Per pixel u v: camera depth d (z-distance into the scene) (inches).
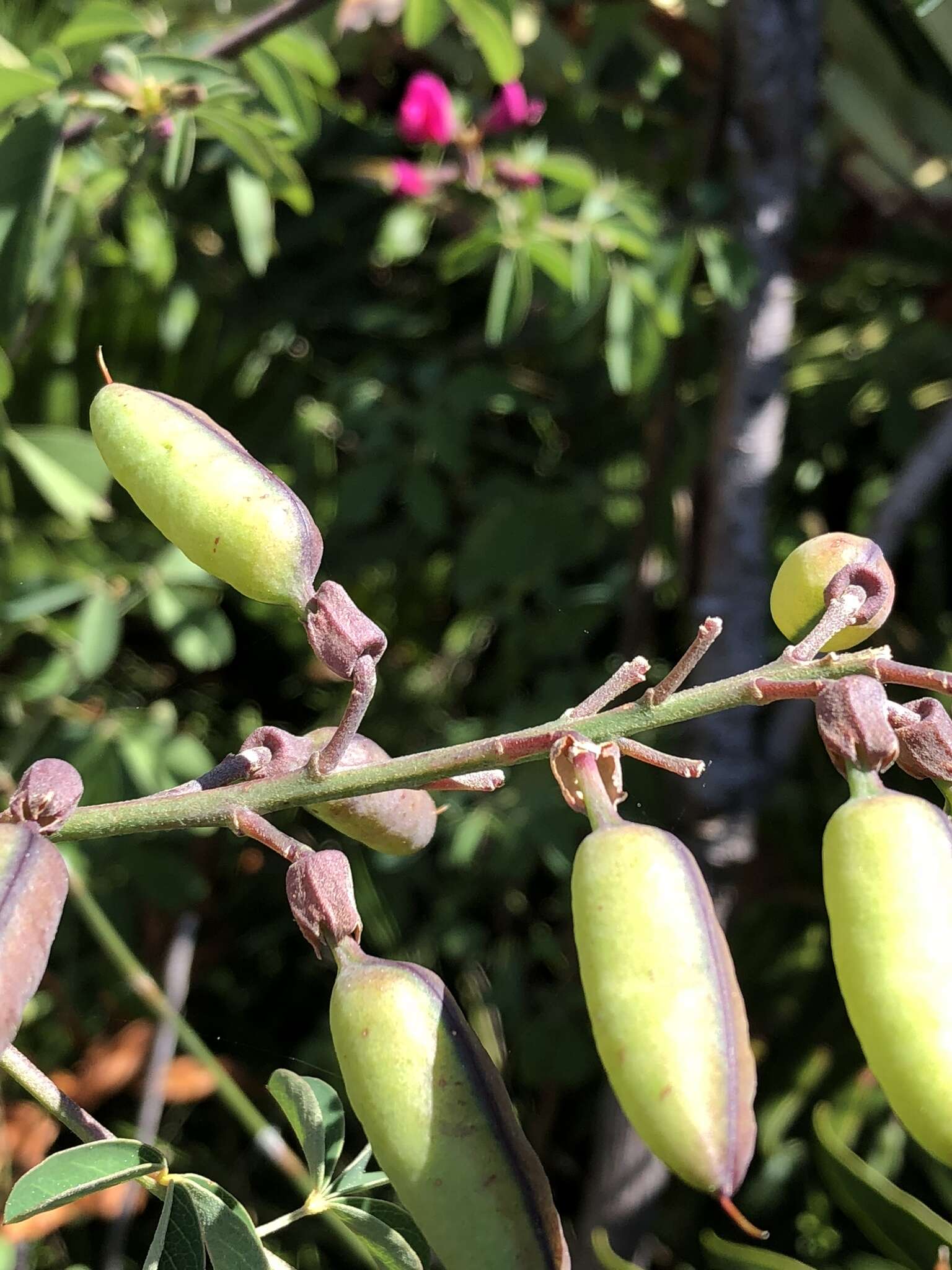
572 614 17.1
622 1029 5.7
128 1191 13.0
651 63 16.9
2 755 15.7
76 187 12.2
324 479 17.7
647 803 14.8
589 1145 16.7
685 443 17.0
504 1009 16.4
